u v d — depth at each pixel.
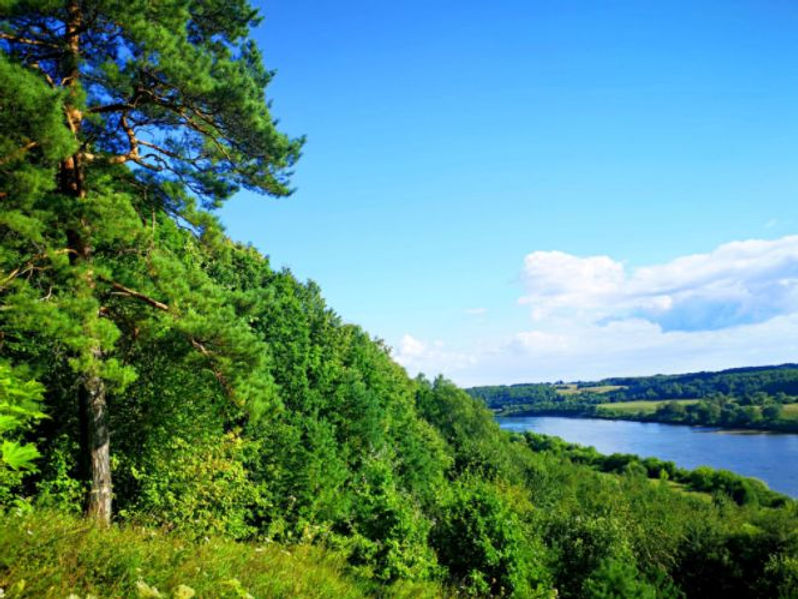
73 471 13.05
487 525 18.56
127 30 10.43
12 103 8.58
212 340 11.65
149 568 6.55
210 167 13.69
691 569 42.69
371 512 16.00
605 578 23.97
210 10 12.97
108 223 10.25
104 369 9.66
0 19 9.92
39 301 9.35
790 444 136.12
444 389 83.75
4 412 4.84
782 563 38.41
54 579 5.28
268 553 9.66
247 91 12.34
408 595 12.14
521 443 115.94
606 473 106.25
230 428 22.66
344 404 36.16
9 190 8.95
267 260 39.88
